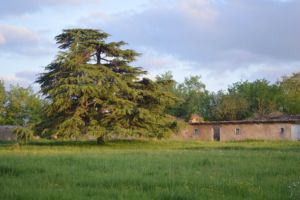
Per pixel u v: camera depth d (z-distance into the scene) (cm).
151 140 4928
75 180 1242
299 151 2858
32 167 1548
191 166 1653
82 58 4103
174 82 4416
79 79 3928
